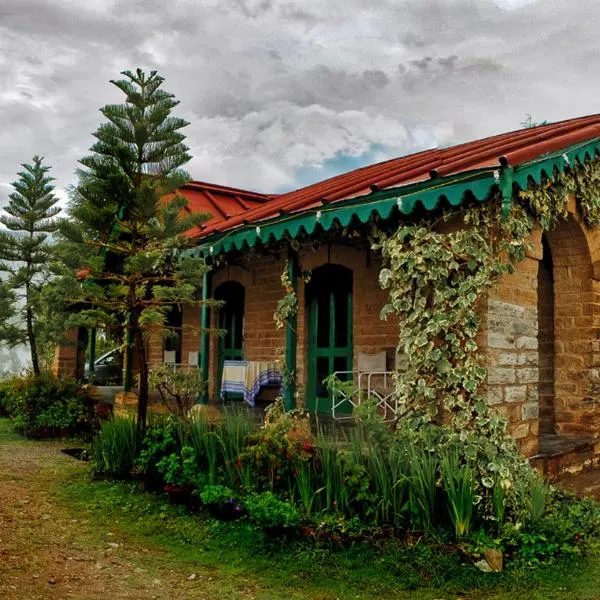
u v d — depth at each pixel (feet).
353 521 17.38
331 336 33.86
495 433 19.56
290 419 23.16
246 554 17.21
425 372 20.74
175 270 29.66
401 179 21.93
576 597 14.33
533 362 23.29
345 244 31.68
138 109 26.66
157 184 26.63
